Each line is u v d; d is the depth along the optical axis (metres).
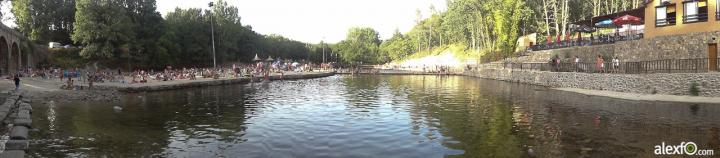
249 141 17.05
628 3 69.50
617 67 37.09
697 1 34.03
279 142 16.83
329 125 20.75
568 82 42.81
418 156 14.37
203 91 43.78
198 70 83.12
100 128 20.20
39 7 90.25
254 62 127.50
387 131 18.94
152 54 86.69
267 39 147.88
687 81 29.02
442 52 129.00
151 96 37.53
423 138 17.25
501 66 67.31
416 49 160.62
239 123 21.59
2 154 14.02
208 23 104.56
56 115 24.53
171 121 22.41
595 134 17.34
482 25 93.88
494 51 82.06
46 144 16.48
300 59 162.38
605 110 24.59
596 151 14.37
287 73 83.00
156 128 20.19
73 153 15.05
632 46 39.34
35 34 87.12
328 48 171.88
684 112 22.58
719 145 14.84
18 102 28.72
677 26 35.66
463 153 14.57
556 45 57.75
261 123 21.53
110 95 36.28
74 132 19.09
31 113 25.19
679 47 34.00
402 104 30.03
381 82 62.16
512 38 75.75
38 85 42.31
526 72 53.72
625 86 33.97
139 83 47.19
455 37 114.69
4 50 60.28
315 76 82.69
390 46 168.25
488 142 16.23
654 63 35.56
